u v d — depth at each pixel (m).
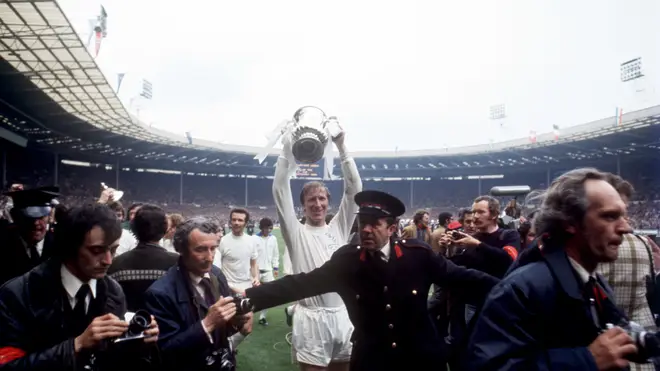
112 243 2.03
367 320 2.60
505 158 49.38
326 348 3.53
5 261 3.34
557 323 1.59
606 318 1.68
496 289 1.72
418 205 57.88
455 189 58.59
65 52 19.48
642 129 33.41
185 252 2.58
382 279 2.59
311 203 3.81
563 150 42.69
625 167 43.25
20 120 31.23
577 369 1.47
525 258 1.84
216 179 59.56
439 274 2.68
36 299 1.95
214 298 2.77
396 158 54.41
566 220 1.68
